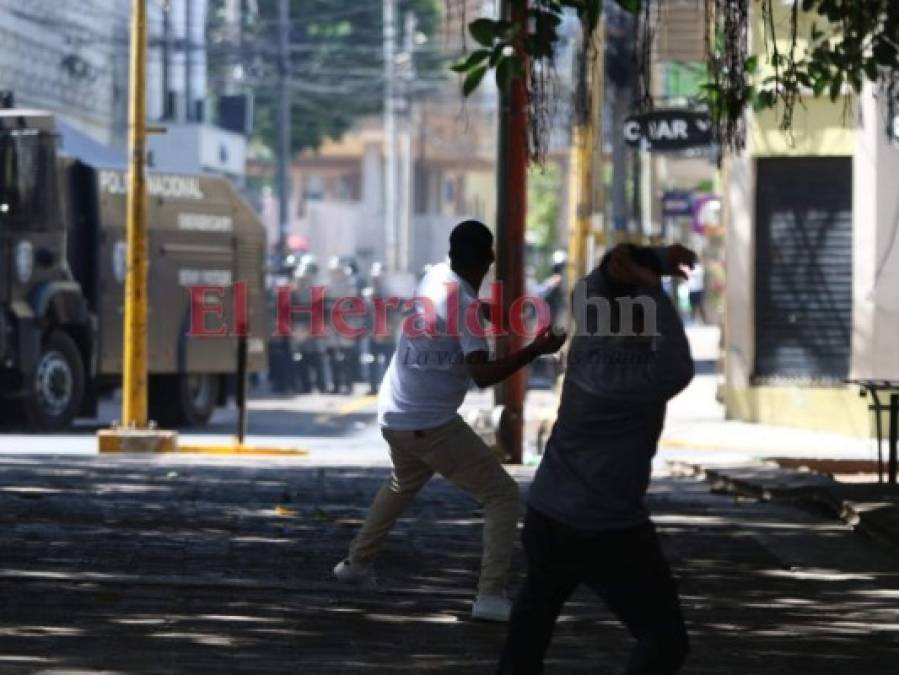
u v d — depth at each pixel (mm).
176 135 116875
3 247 64938
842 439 64625
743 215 68000
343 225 173875
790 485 43469
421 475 28328
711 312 172375
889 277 64938
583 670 23969
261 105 168625
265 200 158875
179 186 73375
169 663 23516
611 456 19547
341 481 46562
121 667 23172
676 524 38844
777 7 63531
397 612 27625
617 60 83875
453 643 25516
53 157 66312
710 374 106938
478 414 55125
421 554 33500
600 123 71500
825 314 67188
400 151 191625
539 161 38125
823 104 66000
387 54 156125
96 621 26172
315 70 155375
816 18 63125
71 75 101562
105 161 72000
